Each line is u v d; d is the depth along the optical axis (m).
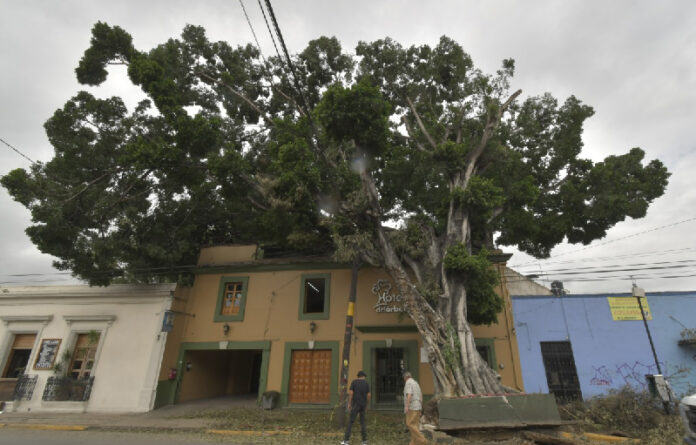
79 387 15.57
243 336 16.73
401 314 14.30
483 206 13.03
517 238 17.14
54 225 13.97
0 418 13.83
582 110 16.78
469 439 9.17
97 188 15.78
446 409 9.54
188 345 17.03
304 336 16.22
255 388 22.23
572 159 16.58
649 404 10.88
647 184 14.95
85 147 15.56
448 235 13.15
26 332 17.42
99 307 17.34
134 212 16.12
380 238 13.44
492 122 15.16
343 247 12.42
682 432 8.88
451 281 12.48
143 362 15.91
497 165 15.55
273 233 14.84
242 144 18.31
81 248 14.88
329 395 15.23
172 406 15.73
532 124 16.25
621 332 14.32
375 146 12.59
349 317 12.41
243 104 18.09
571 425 9.93
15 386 15.99
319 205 13.40
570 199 15.48
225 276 17.97
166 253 16.88
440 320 11.88
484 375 11.15
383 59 17.33
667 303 14.45
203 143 12.93
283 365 15.92
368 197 12.80
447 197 13.97
